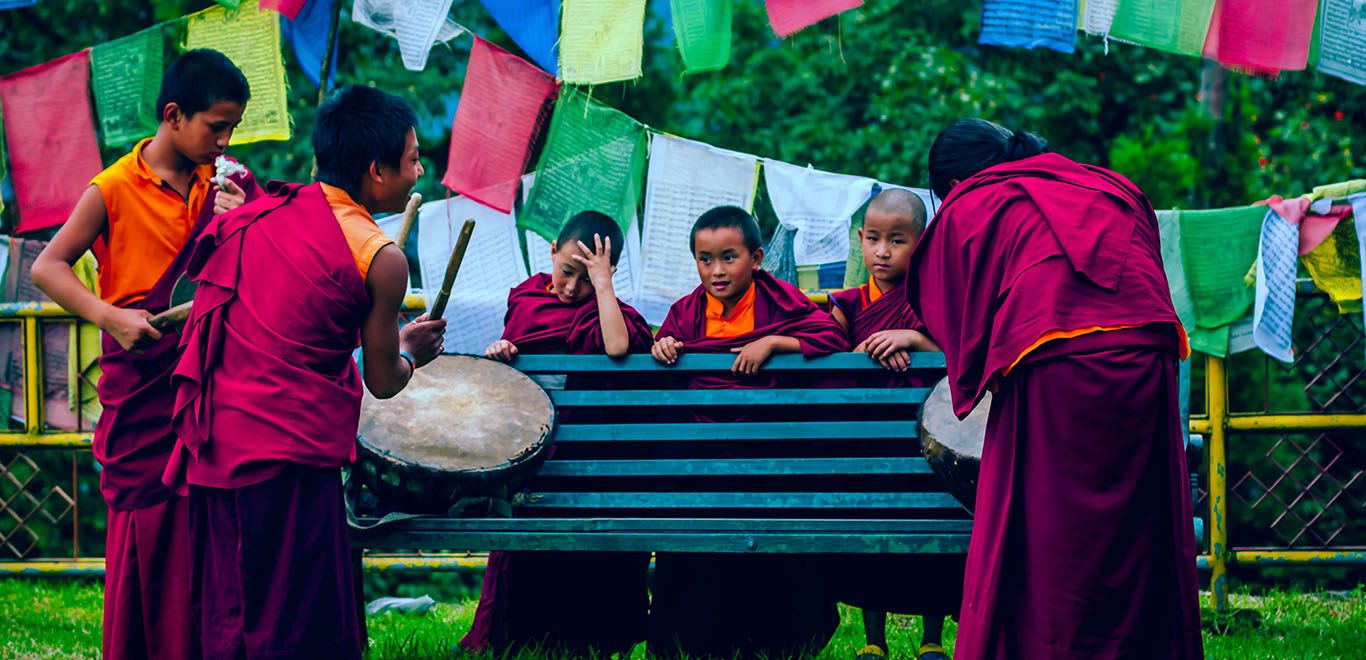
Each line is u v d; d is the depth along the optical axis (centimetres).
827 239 761
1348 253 744
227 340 452
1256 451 1009
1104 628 437
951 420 542
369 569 809
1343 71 686
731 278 606
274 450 441
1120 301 446
